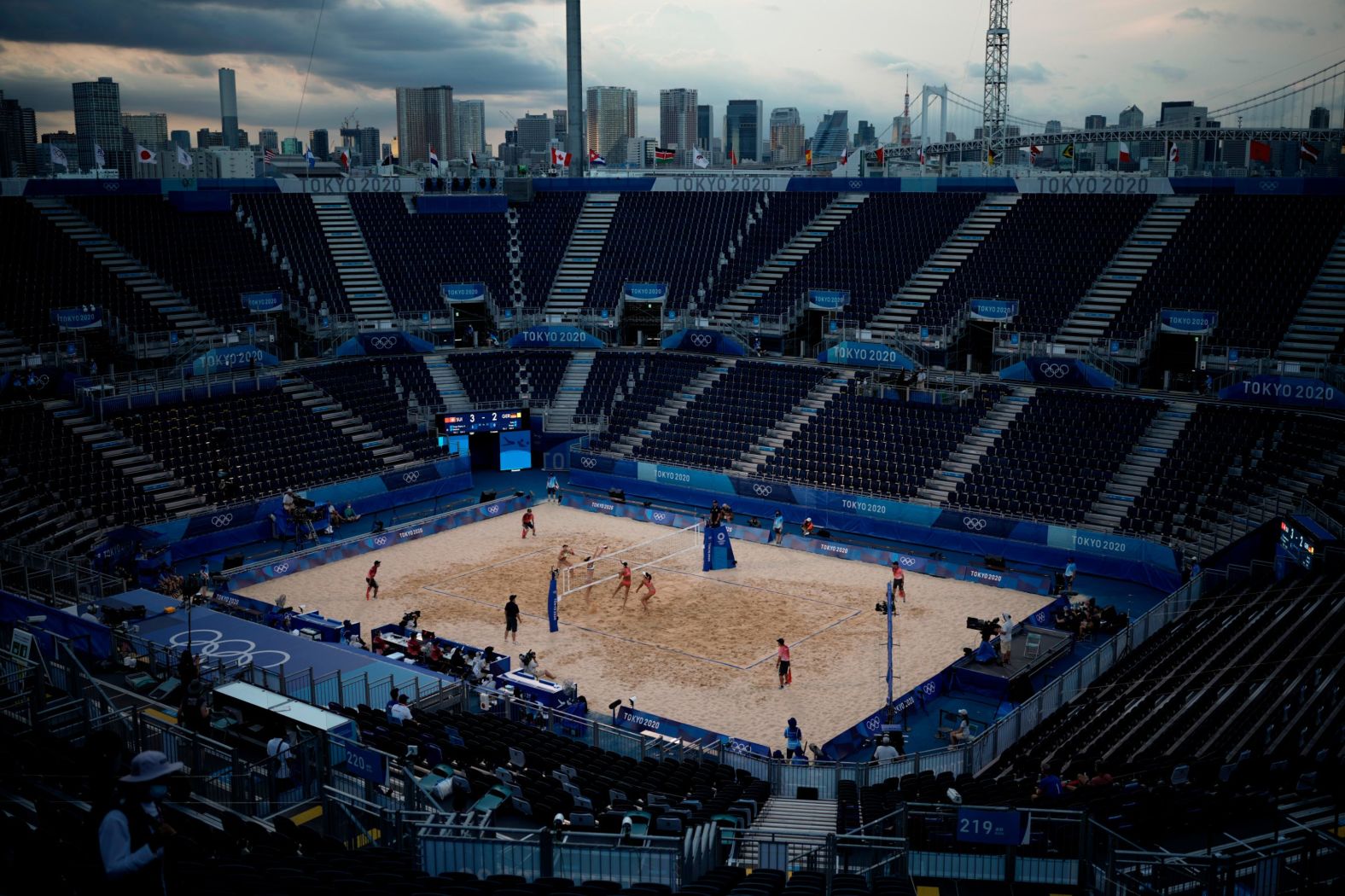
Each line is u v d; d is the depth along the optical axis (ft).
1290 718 103.65
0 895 47.16
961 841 73.51
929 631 155.02
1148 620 142.82
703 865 72.84
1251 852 65.31
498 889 58.59
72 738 86.79
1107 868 65.72
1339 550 138.21
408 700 118.11
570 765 100.99
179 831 67.36
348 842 78.02
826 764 105.91
